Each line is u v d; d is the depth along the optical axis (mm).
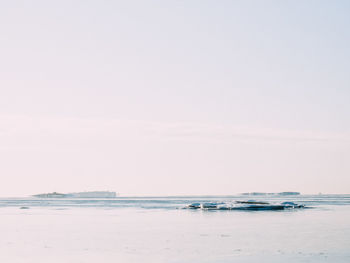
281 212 108562
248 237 53969
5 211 123375
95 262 39125
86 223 76438
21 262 39406
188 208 134000
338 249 44375
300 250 43906
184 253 42812
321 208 129250
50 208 145250
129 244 49000
